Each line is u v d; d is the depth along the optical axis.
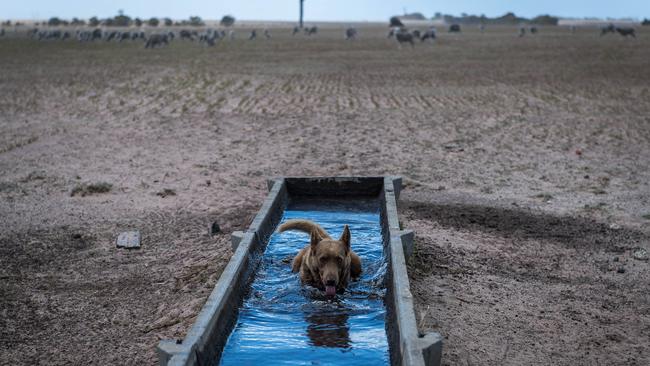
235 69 42.41
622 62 44.25
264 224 9.62
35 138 19.52
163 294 8.49
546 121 21.98
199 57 54.09
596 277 9.10
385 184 11.61
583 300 8.31
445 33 101.00
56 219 11.83
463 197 13.16
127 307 8.17
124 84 34.19
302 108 25.11
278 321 7.16
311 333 6.89
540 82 33.59
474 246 10.23
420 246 9.96
